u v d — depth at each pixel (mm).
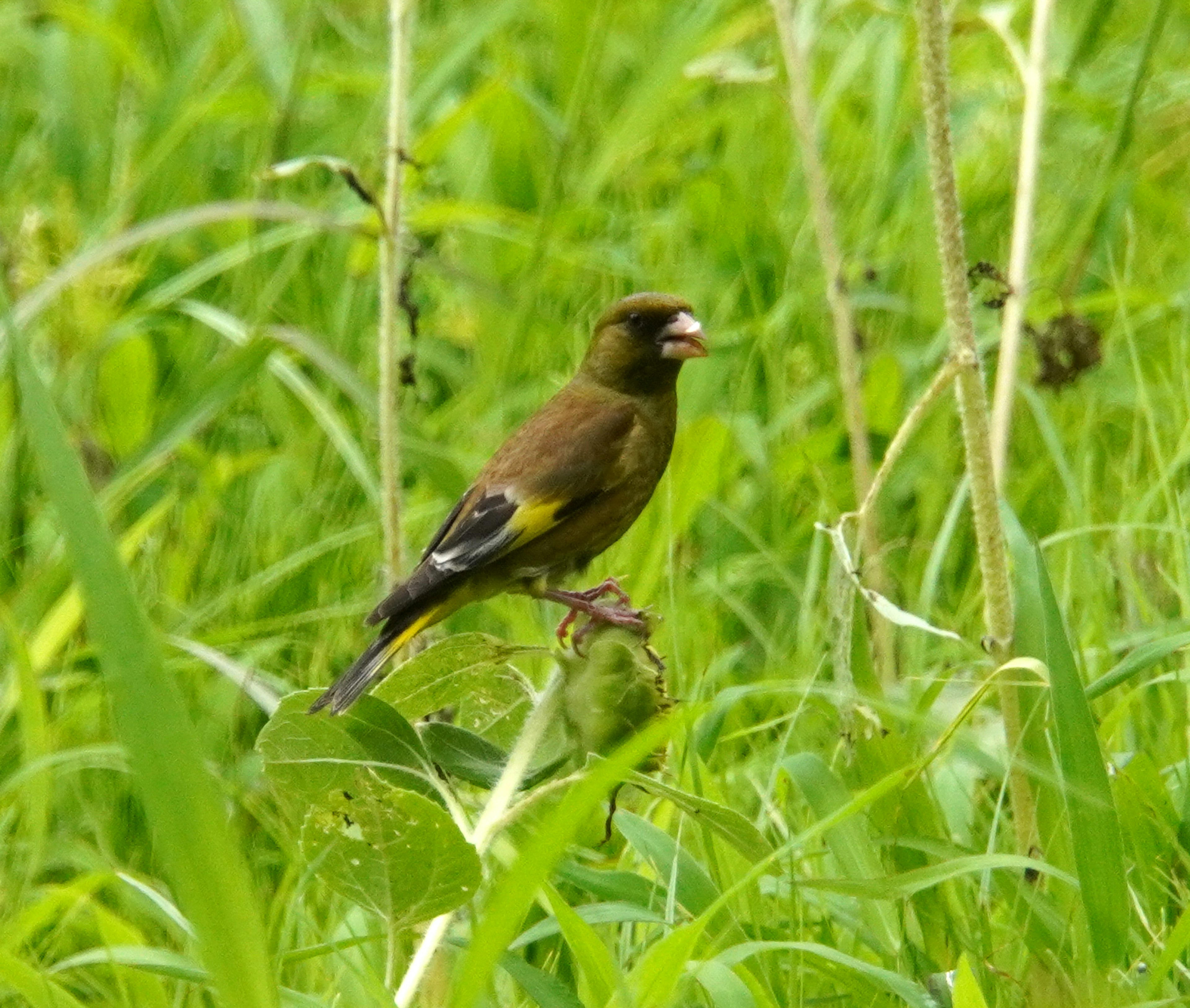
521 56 17469
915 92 15836
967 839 8211
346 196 14844
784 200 15836
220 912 5191
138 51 16844
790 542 11555
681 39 13328
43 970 7070
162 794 5141
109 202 14945
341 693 7035
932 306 13766
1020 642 7695
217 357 13938
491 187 15781
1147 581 10273
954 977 6848
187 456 12484
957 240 7555
